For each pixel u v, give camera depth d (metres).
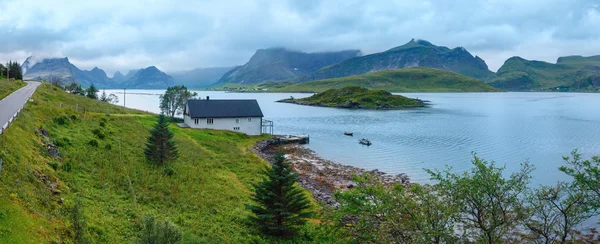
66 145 40.03
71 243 21.92
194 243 25.81
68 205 26.42
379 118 148.88
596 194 21.50
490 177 20.06
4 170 25.00
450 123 129.25
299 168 61.38
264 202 32.00
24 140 33.06
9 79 105.69
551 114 161.75
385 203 21.33
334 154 75.38
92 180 33.59
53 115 49.53
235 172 48.97
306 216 32.03
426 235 19.05
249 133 87.88
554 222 20.64
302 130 112.06
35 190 25.62
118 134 53.25
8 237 18.67
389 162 67.88
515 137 95.38
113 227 26.20
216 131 81.38
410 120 140.38
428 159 70.00
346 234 24.50
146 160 44.16
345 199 24.44
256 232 31.08
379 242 20.56
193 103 83.38
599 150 76.88
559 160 67.81
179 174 41.84
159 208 32.09
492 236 20.03
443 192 21.05
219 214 33.31
